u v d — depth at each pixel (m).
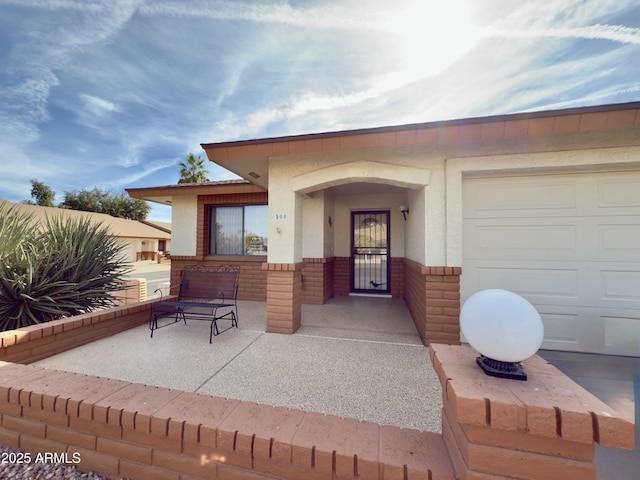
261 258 7.71
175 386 2.84
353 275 8.34
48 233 5.18
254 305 6.96
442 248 3.97
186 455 1.65
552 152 3.63
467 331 1.38
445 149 3.97
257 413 1.73
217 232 8.30
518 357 1.28
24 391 1.96
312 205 7.07
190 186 7.81
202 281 5.74
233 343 4.11
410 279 5.95
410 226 6.05
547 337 3.88
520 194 3.99
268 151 4.10
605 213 3.75
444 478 1.31
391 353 3.75
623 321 3.68
